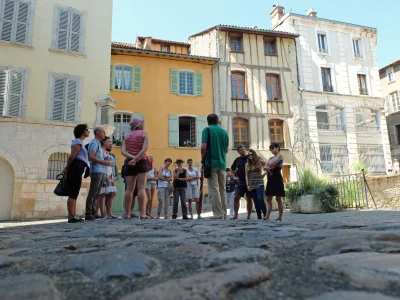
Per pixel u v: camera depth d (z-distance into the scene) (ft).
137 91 59.47
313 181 36.45
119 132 57.82
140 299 3.34
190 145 60.75
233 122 64.13
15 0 43.57
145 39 69.31
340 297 3.25
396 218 16.47
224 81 64.85
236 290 3.61
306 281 3.90
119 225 13.99
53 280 4.35
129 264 4.87
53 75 43.65
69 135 42.83
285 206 40.57
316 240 6.95
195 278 3.97
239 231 9.30
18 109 41.19
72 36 45.98
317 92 69.77
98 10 48.37
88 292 3.83
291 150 65.62
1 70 41.42
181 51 72.84
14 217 38.14
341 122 71.67
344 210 35.09
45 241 9.07
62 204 40.57
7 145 39.47
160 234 9.68
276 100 66.80
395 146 95.04
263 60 68.23
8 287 3.89
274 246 6.38
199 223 13.97
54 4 45.60
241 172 22.20
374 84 76.07
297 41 71.72
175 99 61.31
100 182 19.97
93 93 45.65
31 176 39.73
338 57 74.49
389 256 4.68
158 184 31.55
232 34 67.92
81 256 5.47
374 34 78.38
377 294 3.28
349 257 4.74
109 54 47.80
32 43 43.42
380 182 38.70
